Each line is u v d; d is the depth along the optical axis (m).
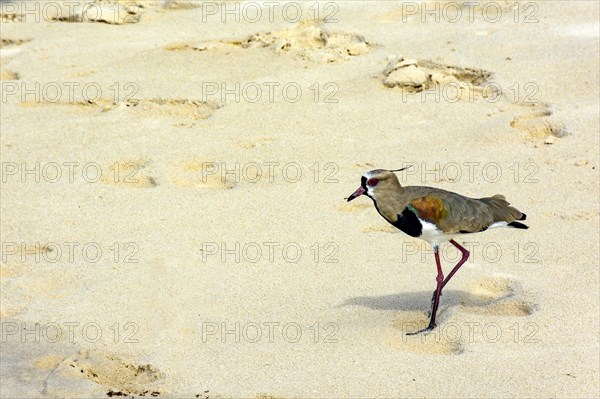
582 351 20.69
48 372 20.53
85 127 32.88
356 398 19.42
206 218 27.11
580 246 24.73
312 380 20.06
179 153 30.83
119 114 33.69
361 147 30.66
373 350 21.12
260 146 31.08
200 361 20.92
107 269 24.70
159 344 21.62
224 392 19.73
